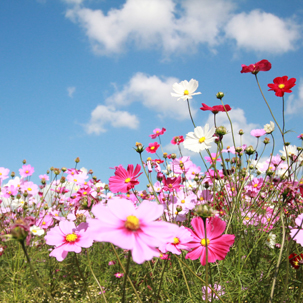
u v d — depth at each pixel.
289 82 0.87
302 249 0.81
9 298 0.90
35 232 0.98
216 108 0.90
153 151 1.19
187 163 1.16
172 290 0.85
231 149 1.18
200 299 0.73
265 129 1.06
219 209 0.99
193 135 0.84
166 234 0.43
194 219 0.68
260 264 0.85
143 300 0.89
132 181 0.76
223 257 0.64
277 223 0.96
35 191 1.46
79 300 0.91
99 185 1.38
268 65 0.89
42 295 0.94
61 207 1.46
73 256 1.11
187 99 0.92
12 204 1.39
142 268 1.02
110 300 0.90
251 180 1.18
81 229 0.65
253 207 1.06
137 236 0.42
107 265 1.11
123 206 0.49
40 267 1.00
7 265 1.05
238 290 0.75
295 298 0.74
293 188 0.65
